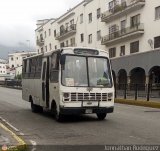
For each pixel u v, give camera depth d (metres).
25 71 20.05
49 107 15.27
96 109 13.95
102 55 14.51
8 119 15.47
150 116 16.31
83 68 14.05
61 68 13.84
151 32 39.19
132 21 43.22
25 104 24.06
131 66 41.28
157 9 38.47
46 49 78.62
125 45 44.69
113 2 47.81
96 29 53.03
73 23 61.94
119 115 16.69
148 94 24.50
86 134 11.03
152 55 36.81
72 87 13.69
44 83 15.94
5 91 45.28
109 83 14.32
